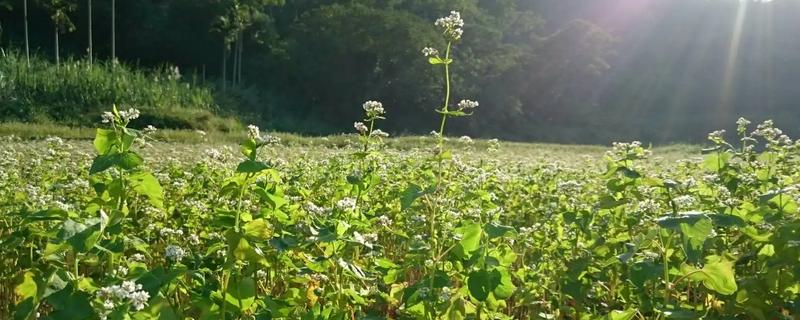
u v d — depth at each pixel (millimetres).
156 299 2979
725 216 3547
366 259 4777
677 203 3830
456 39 5082
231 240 3363
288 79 55938
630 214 4852
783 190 4266
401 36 53344
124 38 60125
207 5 56781
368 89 53812
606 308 4766
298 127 44656
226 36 51625
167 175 7066
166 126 29875
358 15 54500
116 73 33969
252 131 3760
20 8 56438
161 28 59469
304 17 59469
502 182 8070
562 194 7074
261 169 3512
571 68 61750
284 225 4086
